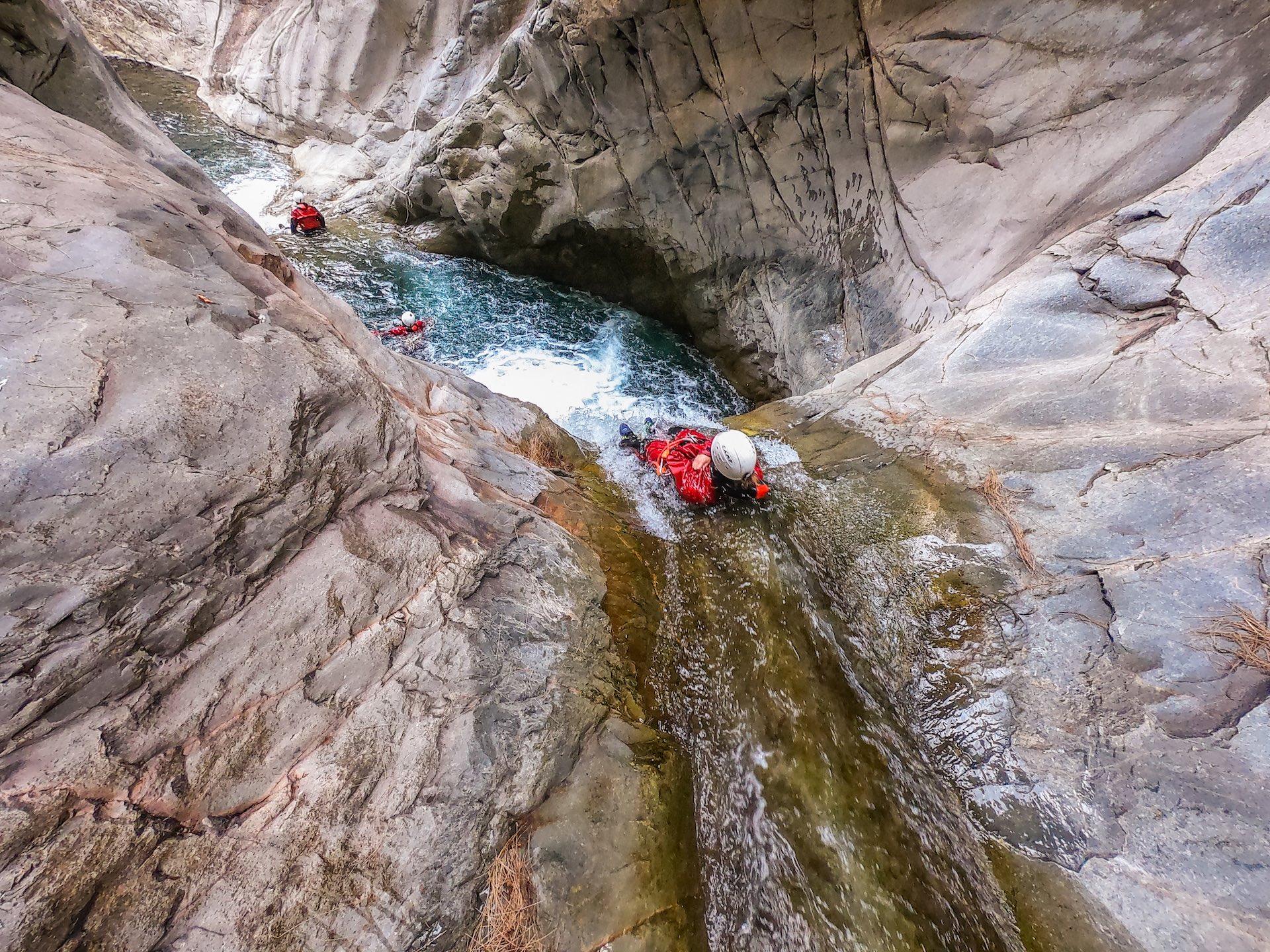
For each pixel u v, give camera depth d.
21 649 1.38
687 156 6.92
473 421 4.09
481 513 2.86
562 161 8.10
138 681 1.59
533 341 8.16
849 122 5.79
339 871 1.78
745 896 2.28
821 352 6.46
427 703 2.13
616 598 3.29
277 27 13.25
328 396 2.07
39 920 1.32
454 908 1.92
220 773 1.69
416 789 1.99
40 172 2.15
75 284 1.81
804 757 2.67
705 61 6.11
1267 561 2.43
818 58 5.63
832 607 3.27
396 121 11.97
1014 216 4.94
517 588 2.68
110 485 1.54
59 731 1.45
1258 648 2.25
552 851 2.14
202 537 1.71
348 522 2.18
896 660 2.96
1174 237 3.79
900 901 2.21
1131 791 2.17
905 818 2.42
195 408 1.73
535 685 2.45
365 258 9.74
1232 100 3.88
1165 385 3.35
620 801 2.34
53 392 1.54
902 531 3.51
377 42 11.86
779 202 6.66
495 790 2.15
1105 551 2.86
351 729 1.95
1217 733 2.15
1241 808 1.98
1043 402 3.79
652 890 2.16
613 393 7.29
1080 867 2.10
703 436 4.98
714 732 2.81
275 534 1.91
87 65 3.25
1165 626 2.47
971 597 3.02
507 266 9.90
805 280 6.70
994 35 4.81
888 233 5.89
